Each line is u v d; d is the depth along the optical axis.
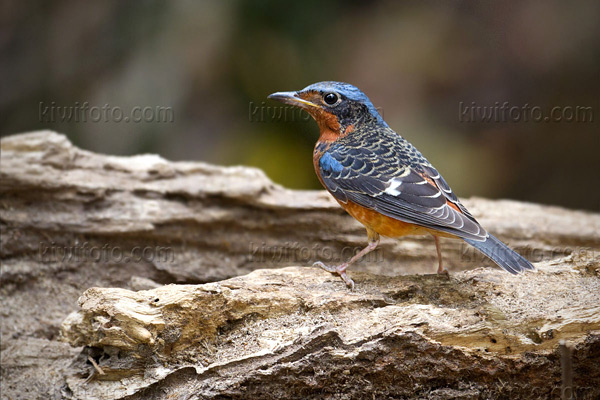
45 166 11.39
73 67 17.45
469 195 17.81
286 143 17.25
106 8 17.25
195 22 16.83
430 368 7.40
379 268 12.06
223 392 7.28
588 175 18.55
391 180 8.73
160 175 12.03
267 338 7.67
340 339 7.35
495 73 18.59
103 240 11.45
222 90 17.25
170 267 11.54
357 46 18.31
